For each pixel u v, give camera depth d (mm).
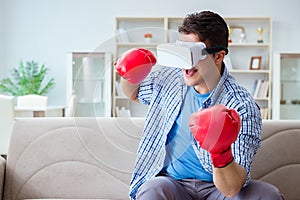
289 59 6367
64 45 6762
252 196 1690
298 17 6660
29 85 6387
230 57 6656
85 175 2420
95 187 2408
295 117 6391
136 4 6738
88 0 6750
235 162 1569
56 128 2482
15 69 6598
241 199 1702
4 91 6473
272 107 6453
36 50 6766
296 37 6664
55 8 6762
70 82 6320
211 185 1832
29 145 2467
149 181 1733
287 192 2344
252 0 6668
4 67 6758
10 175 2439
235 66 6676
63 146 2455
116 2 6746
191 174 1852
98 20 6758
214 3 6695
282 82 6391
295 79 6363
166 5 6719
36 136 2477
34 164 2445
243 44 6465
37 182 2426
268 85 6453
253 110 1730
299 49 6660
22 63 6469
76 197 2404
